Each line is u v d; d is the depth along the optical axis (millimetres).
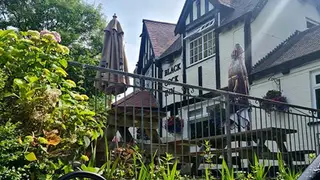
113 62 5523
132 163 2961
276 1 10625
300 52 8609
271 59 9578
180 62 13242
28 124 2129
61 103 2312
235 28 10531
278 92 8633
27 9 16719
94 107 3090
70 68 3051
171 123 8195
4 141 1802
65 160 2297
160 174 2783
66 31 17484
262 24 10195
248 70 9672
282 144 4586
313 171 837
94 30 18734
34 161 2039
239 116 5578
